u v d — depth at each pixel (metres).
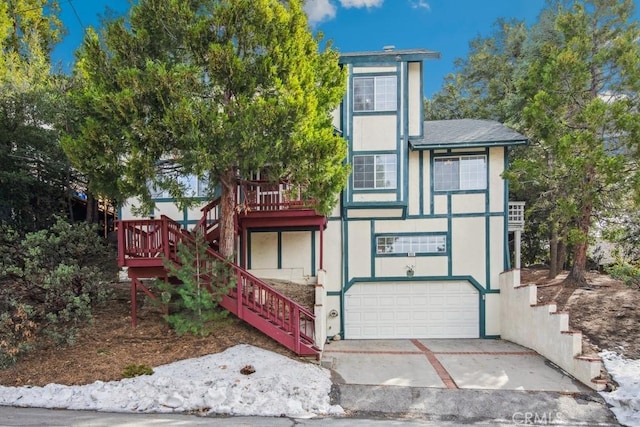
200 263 8.94
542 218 16.12
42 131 13.33
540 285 13.31
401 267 12.91
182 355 8.20
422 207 12.95
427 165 13.02
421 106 12.98
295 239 13.02
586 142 9.73
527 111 11.15
